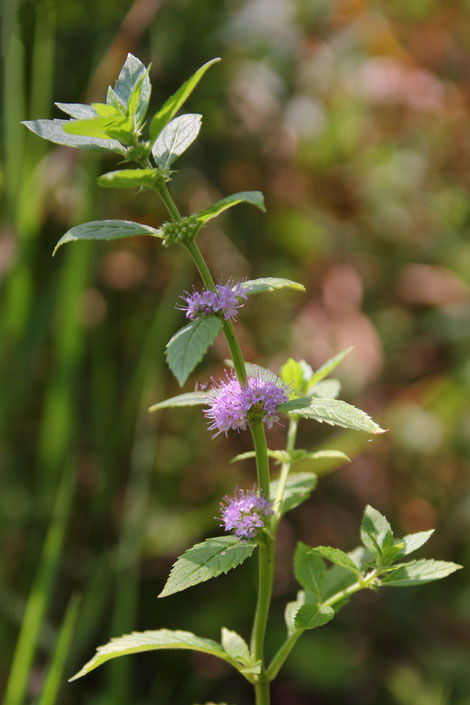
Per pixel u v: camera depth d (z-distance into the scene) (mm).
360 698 826
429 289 946
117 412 822
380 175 970
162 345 724
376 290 968
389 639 862
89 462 797
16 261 688
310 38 889
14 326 696
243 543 381
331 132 908
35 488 727
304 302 897
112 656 391
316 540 869
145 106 388
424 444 877
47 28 688
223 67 858
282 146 877
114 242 823
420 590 892
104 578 665
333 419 373
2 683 622
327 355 858
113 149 385
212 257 846
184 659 823
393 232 978
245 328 894
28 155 687
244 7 865
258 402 381
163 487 841
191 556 377
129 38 746
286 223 907
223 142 886
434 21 915
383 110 915
